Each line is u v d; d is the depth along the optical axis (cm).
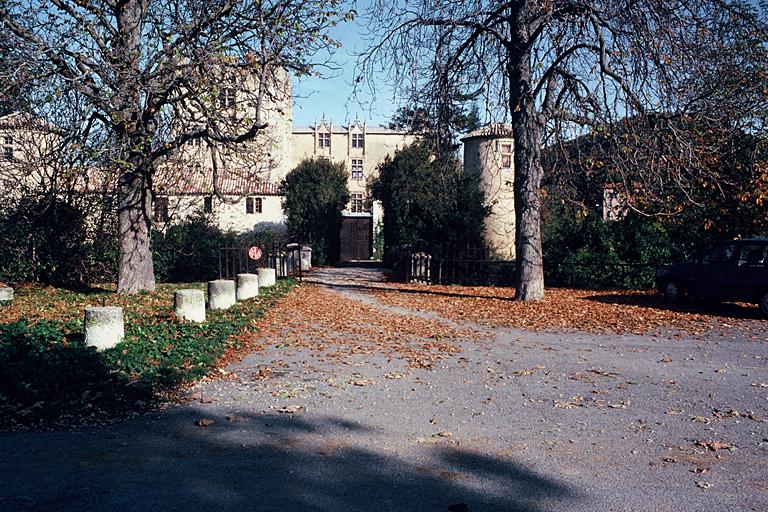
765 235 1936
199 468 558
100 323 950
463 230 2709
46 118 1738
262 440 634
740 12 1583
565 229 2312
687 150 1608
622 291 2023
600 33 1537
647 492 509
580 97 1631
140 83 1438
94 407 729
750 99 1738
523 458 587
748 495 503
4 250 2053
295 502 486
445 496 500
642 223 2139
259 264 2620
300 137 5950
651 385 854
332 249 4141
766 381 872
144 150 1573
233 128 1562
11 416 694
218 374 903
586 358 1036
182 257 2525
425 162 3166
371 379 891
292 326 1345
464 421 699
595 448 612
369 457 588
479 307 1695
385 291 2162
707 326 1338
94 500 486
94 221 2202
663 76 1488
